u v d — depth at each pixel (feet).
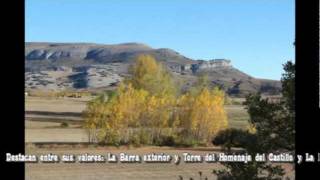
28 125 252.42
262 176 32.63
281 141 31.58
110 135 183.32
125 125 186.91
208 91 193.88
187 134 181.47
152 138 180.55
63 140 187.32
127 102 188.55
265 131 31.78
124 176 94.94
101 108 189.88
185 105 187.52
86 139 190.49
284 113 31.73
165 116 187.11
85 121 191.01
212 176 90.07
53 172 97.25
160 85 232.12
